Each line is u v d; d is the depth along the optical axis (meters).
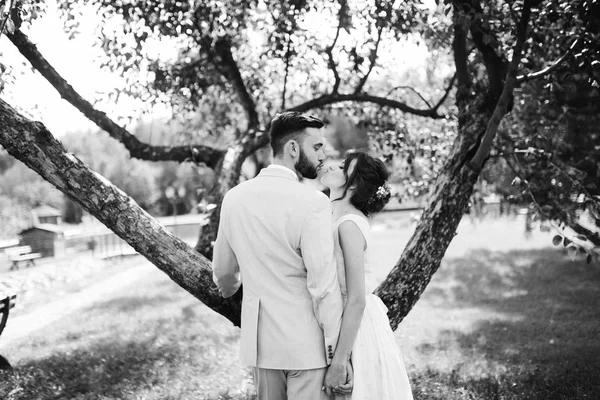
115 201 2.84
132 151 5.64
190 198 45.22
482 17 3.90
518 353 6.08
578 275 11.32
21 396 4.94
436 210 3.80
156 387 5.14
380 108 7.34
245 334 2.36
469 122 4.12
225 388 5.09
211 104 7.50
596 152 5.55
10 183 55.72
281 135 2.44
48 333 8.29
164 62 6.11
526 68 5.01
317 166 2.47
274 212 2.31
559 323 7.51
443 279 12.08
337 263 2.54
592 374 5.15
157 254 2.88
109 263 18.72
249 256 2.36
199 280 2.89
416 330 7.59
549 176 5.12
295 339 2.29
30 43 4.55
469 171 3.88
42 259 21.27
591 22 3.82
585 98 5.31
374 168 2.69
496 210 24.09
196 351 6.61
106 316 9.47
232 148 5.87
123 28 4.81
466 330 7.41
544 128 5.90
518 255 14.99
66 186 2.80
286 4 5.00
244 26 5.84
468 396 4.68
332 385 2.33
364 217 2.65
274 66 6.91
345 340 2.33
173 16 4.84
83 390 5.12
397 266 3.68
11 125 2.73
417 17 5.07
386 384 2.54
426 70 7.24
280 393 2.41
